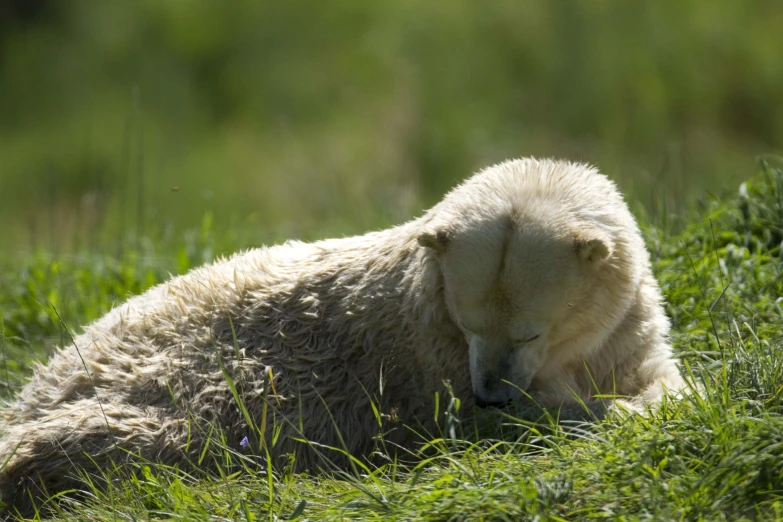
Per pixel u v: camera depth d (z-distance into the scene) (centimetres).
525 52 6297
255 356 1895
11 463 1764
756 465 1336
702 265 2175
